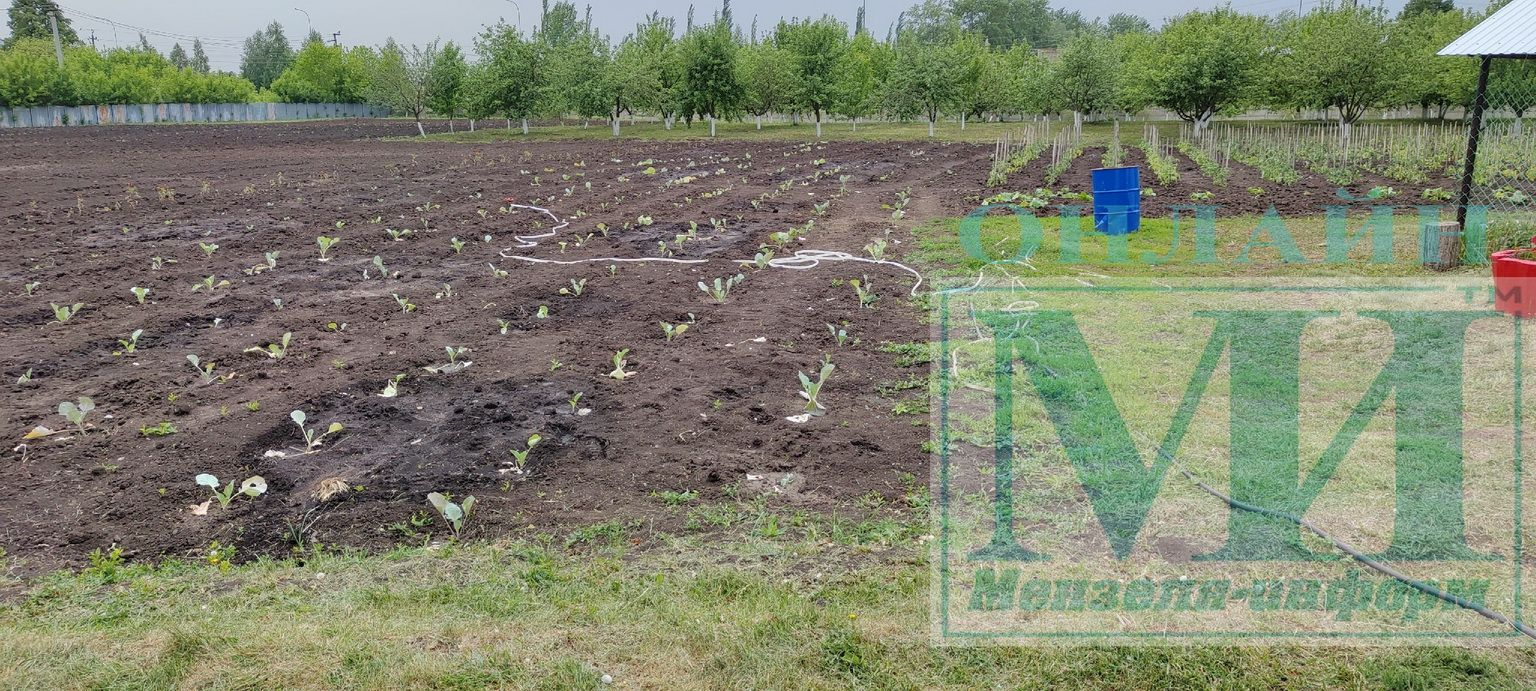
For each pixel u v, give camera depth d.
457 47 39.19
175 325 7.59
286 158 25.47
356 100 72.75
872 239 11.16
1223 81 31.44
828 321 7.43
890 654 3.15
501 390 5.86
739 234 11.78
